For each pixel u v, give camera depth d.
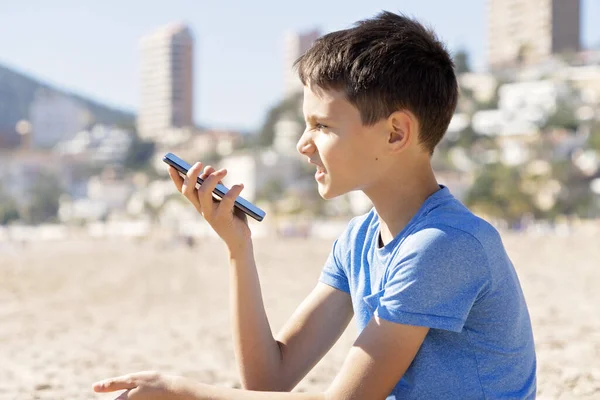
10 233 105.75
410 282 1.95
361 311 2.18
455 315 1.94
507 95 136.12
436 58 2.07
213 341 8.53
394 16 2.12
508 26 187.00
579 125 120.56
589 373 4.86
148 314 13.52
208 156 149.38
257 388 2.30
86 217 131.88
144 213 121.81
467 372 2.02
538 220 79.25
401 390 2.07
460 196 89.62
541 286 14.85
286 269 29.91
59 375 5.88
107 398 4.57
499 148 112.38
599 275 18.53
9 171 160.12
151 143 182.88
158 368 6.27
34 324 11.56
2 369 6.31
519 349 2.08
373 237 2.23
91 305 15.84
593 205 81.94
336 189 2.10
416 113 2.03
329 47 2.05
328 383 5.12
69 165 168.75
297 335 2.39
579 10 180.38
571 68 152.12
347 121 2.04
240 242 2.26
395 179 2.10
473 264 1.96
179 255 44.50
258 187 113.62
